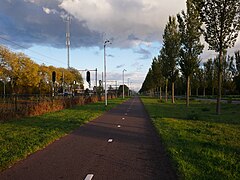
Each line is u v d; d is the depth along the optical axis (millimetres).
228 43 22109
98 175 6543
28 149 9297
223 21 21766
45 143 10484
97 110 29438
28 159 8148
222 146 9836
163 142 10703
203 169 6922
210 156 8297
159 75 61906
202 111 27109
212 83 72625
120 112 28172
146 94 153500
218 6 21703
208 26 22219
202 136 12070
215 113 24188
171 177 6367
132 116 23328
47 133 12891
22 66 59625
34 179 6250
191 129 14312
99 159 8141
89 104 42719
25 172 6809
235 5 21516
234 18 21750
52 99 31172
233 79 78062
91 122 18484
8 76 57656
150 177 6371
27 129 14500
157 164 7551
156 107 35281
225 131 13484
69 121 18281
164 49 42875
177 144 10180
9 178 6332
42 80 75125
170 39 41875
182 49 33156
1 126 15789
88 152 9102
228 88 77938
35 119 19609
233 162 7621
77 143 10758
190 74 33969
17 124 16672
